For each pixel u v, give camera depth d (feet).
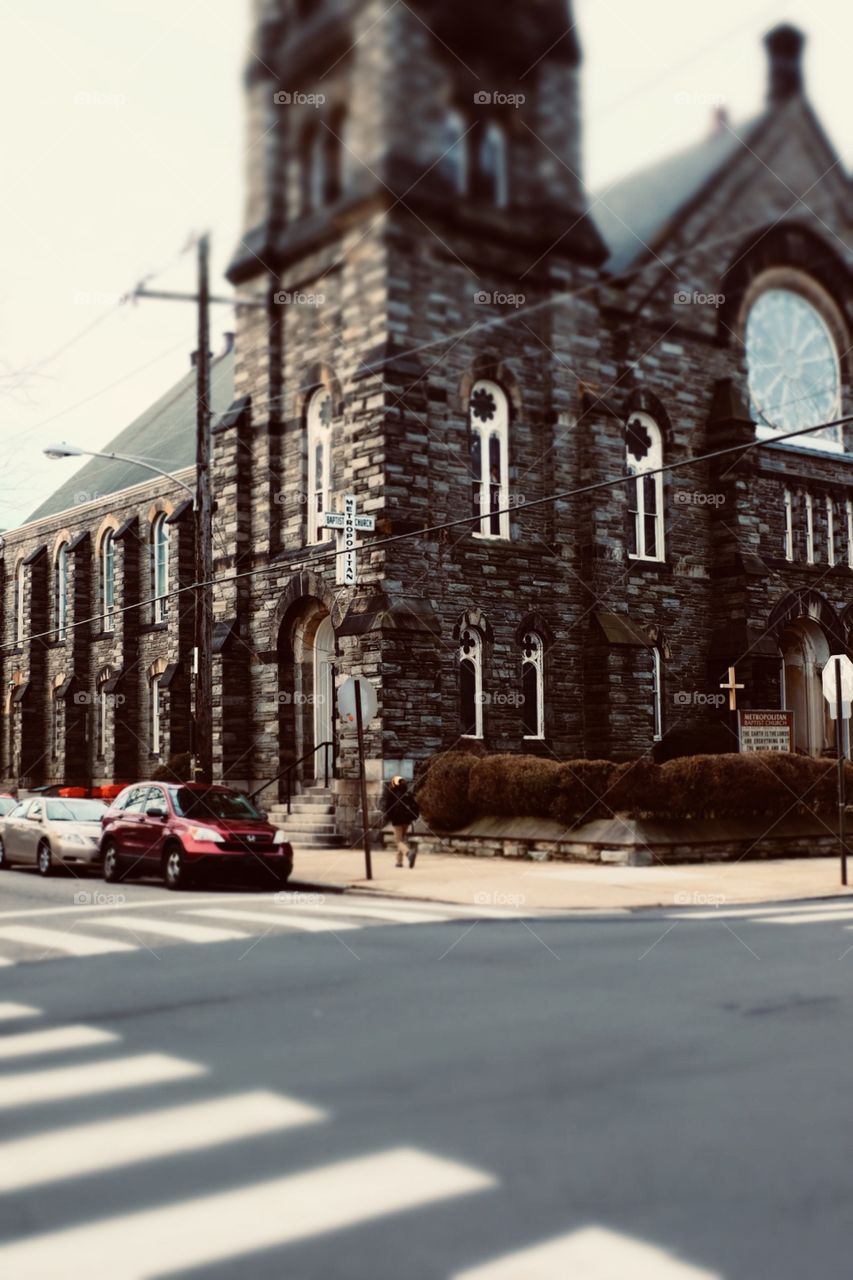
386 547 86.99
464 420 92.94
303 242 97.19
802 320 116.26
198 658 77.82
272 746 97.40
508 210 97.19
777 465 110.63
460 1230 16.47
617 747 96.02
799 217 114.83
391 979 35.27
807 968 37.24
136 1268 15.43
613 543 98.68
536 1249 15.84
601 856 75.31
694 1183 18.13
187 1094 23.17
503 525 95.45
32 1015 30.78
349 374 92.17
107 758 136.26
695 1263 15.40
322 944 42.88
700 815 78.89
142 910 54.34
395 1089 23.29
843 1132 20.58
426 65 94.84
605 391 100.37
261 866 65.67
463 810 83.71
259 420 100.42
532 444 97.09
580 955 40.09
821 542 113.80
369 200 91.30
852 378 117.60
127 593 135.33
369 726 86.58
